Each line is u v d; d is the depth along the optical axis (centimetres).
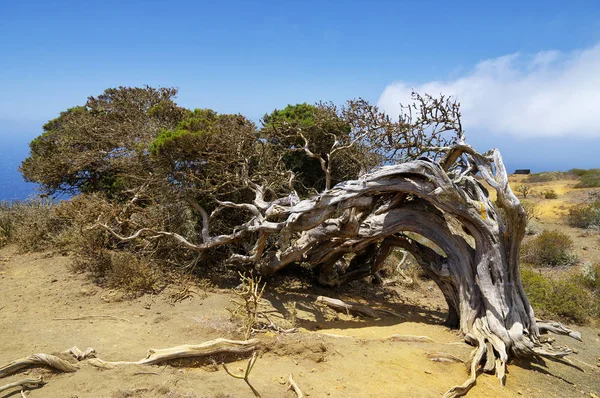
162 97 1405
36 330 582
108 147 1213
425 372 557
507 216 695
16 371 433
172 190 977
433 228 822
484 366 611
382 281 1152
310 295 920
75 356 487
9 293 741
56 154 1230
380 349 618
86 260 887
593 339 834
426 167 755
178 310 706
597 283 1109
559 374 648
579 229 1973
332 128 1136
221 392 428
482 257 736
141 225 930
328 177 966
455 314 816
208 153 938
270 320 694
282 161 1221
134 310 697
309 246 862
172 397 409
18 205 1262
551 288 988
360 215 873
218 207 973
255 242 1005
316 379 492
